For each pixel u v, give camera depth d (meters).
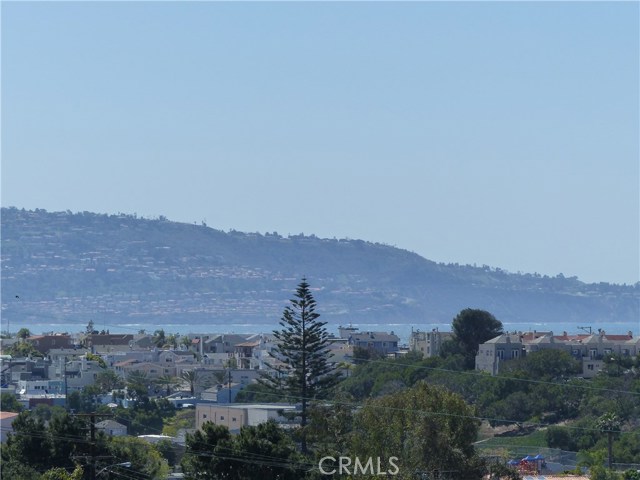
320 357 162.75
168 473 145.25
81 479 114.44
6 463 127.50
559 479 145.38
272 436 119.94
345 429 133.75
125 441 153.25
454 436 124.88
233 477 116.00
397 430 123.38
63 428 131.75
